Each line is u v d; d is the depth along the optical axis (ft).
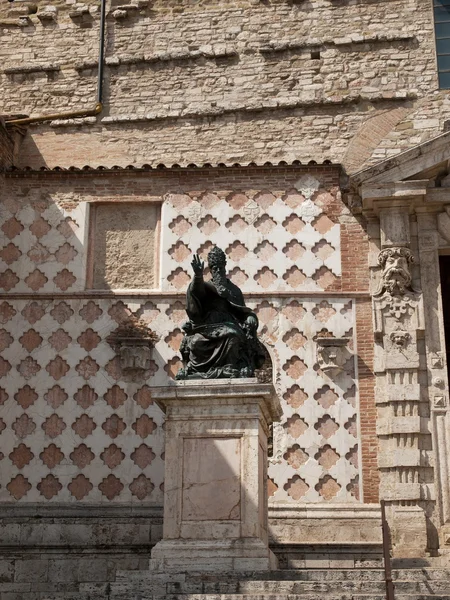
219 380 44.27
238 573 40.47
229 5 76.84
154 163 72.59
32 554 59.06
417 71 73.31
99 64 75.82
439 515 59.11
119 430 63.05
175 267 66.69
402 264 64.39
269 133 72.38
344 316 64.80
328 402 62.95
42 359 64.80
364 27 74.95
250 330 46.50
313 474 61.57
